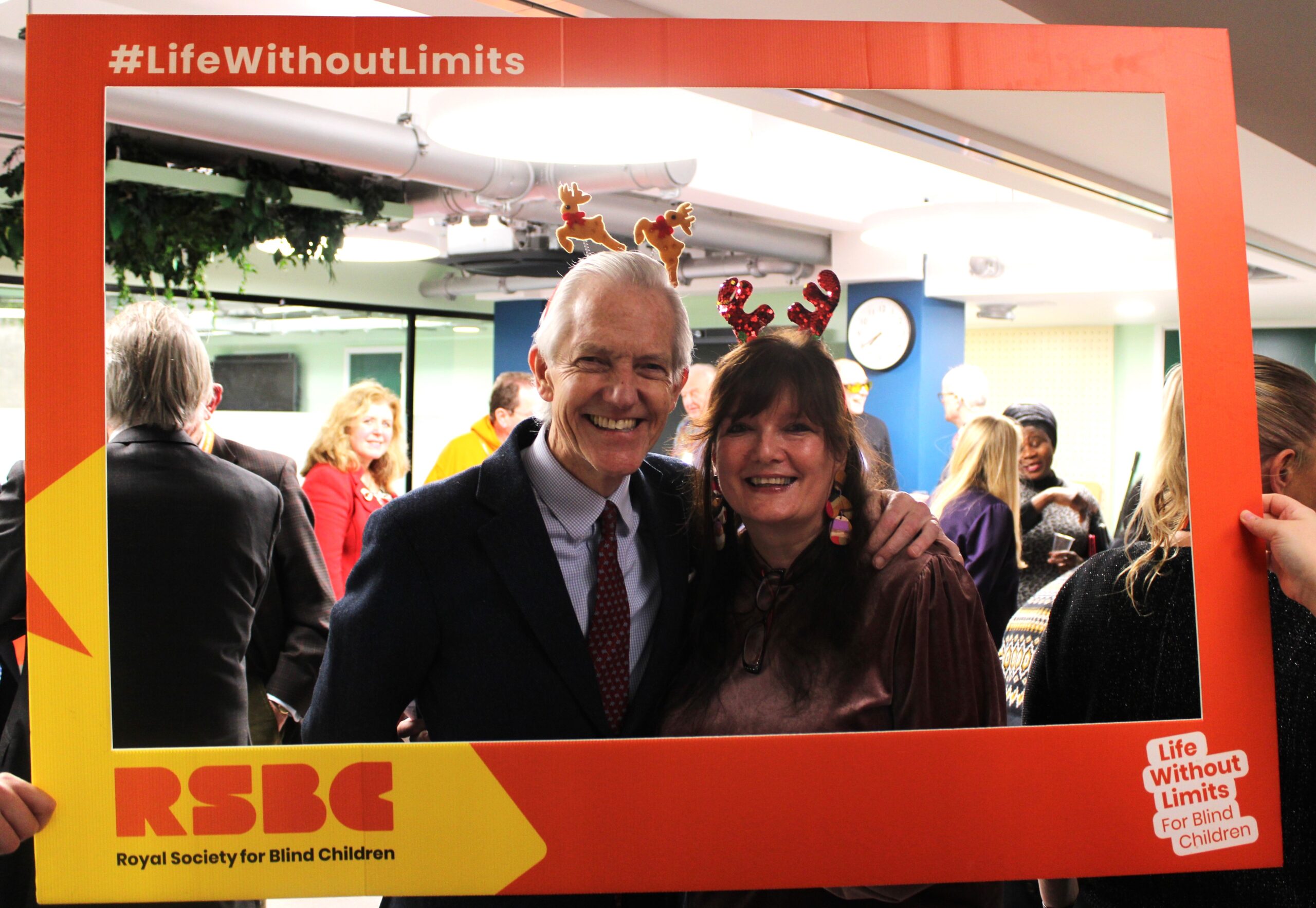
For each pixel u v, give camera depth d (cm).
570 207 114
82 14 102
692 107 142
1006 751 107
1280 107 244
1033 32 111
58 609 101
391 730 111
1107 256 261
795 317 115
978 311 365
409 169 212
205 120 182
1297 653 112
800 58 109
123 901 102
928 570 114
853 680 112
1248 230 384
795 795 106
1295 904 110
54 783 101
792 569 114
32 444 101
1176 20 200
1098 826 107
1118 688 118
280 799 103
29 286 101
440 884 104
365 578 111
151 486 117
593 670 111
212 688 119
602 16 166
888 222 348
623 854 105
